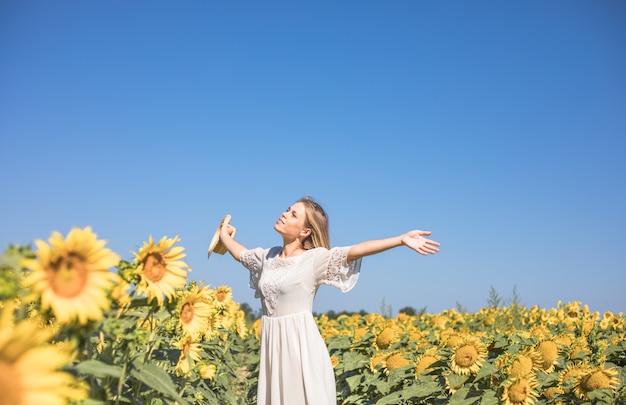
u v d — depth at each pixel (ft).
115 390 12.47
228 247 19.53
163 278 10.80
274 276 17.22
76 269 8.52
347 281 16.74
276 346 17.06
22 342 6.63
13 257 8.17
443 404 20.36
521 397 18.08
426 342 27.40
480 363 19.72
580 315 41.47
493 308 44.34
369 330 34.17
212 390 25.46
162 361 16.11
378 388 22.98
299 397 16.65
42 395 6.77
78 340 9.05
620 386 20.47
